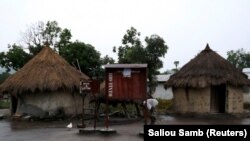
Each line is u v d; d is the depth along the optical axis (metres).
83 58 33.66
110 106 24.69
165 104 30.31
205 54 25.69
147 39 31.56
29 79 22.00
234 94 24.92
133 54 31.25
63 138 13.97
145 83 14.32
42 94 22.30
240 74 25.23
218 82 23.67
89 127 17.08
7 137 14.83
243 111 25.89
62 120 21.50
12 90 22.20
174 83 25.41
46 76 21.92
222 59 25.53
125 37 33.69
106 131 14.60
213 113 24.12
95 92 15.88
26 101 22.64
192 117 23.30
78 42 34.59
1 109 32.28
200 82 23.84
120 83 14.45
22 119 22.16
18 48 36.59
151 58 31.31
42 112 22.19
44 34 37.56
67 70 23.00
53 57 23.42
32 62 23.25
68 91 22.59
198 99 24.75
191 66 25.47
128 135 14.37
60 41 36.19
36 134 15.42
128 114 22.19
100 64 34.78
